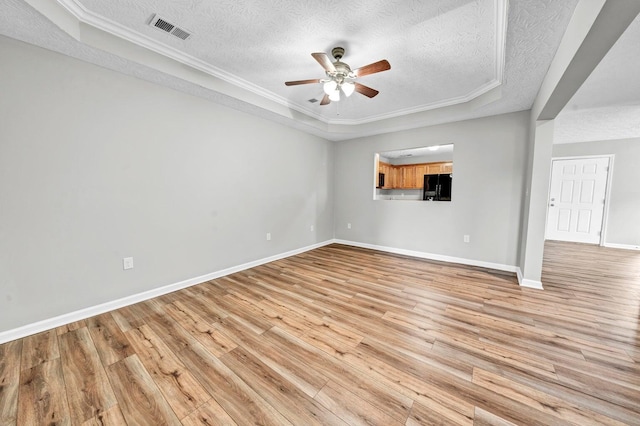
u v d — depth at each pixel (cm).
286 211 432
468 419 127
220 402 138
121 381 152
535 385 149
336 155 541
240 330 208
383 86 306
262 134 382
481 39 213
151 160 266
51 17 168
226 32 210
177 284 293
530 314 234
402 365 167
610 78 262
